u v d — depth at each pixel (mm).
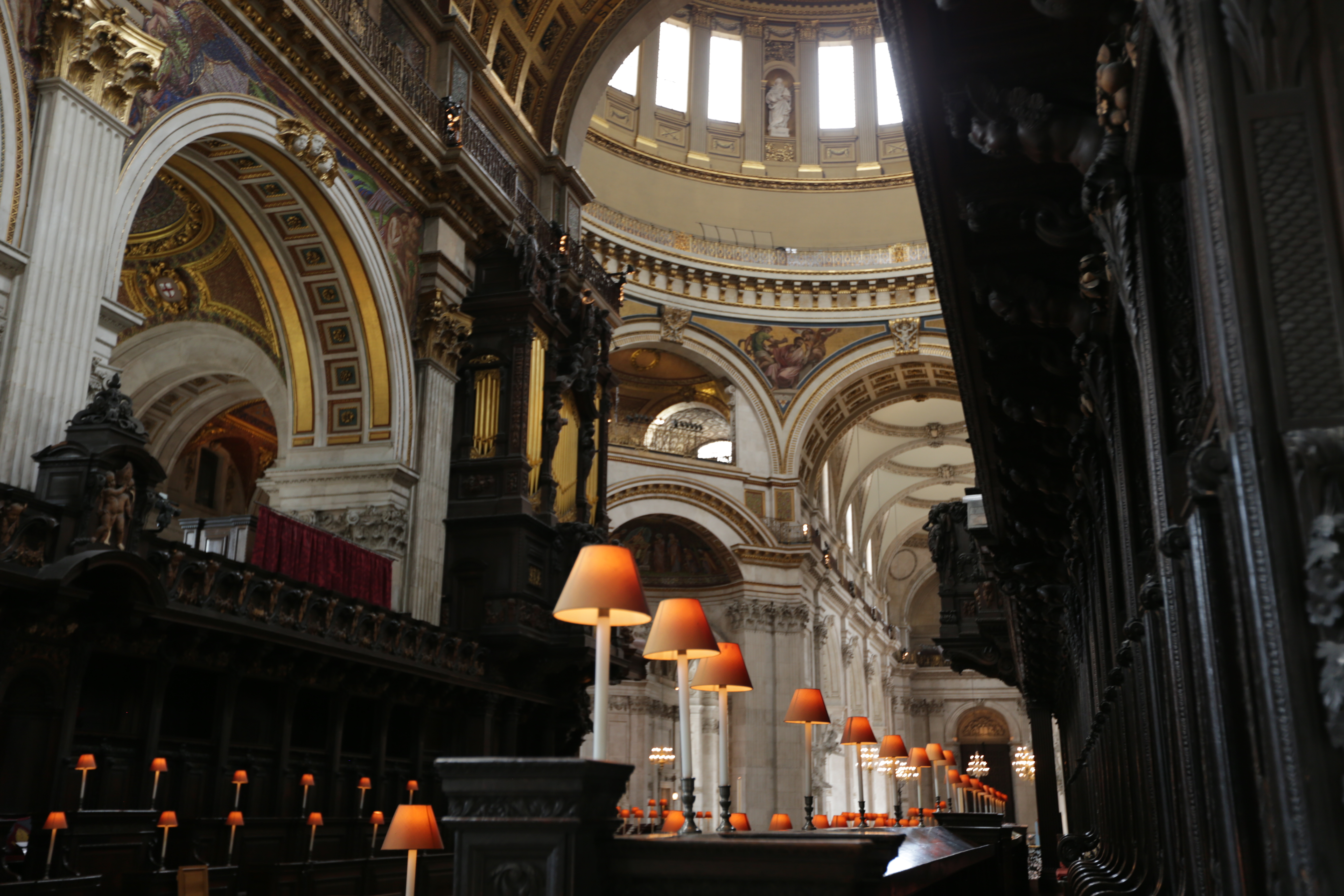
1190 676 3355
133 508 9422
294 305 15164
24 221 9359
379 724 13922
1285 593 1944
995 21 4391
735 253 32094
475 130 17000
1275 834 2000
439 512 15648
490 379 16625
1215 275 2184
